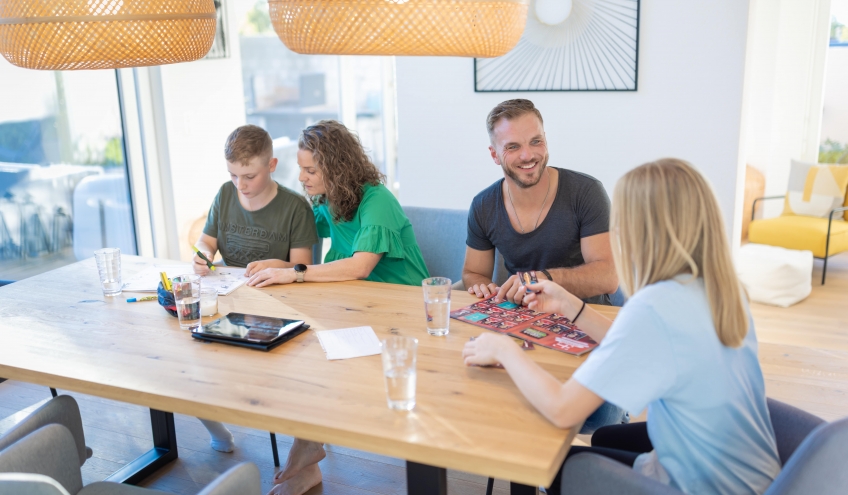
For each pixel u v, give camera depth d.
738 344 1.33
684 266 1.34
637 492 1.30
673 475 1.37
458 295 2.15
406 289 2.24
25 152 3.46
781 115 5.65
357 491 2.29
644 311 1.28
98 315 2.07
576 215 2.28
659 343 1.27
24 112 3.44
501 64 3.87
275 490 2.22
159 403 1.55
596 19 3.64
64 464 1.53
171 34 1.70
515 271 2.41
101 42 1.63
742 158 3.63
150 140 4.02
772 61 5.58
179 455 2.54
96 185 3.86
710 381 1.30
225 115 4.42
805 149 5.68
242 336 1.80
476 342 1.62
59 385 1.67
